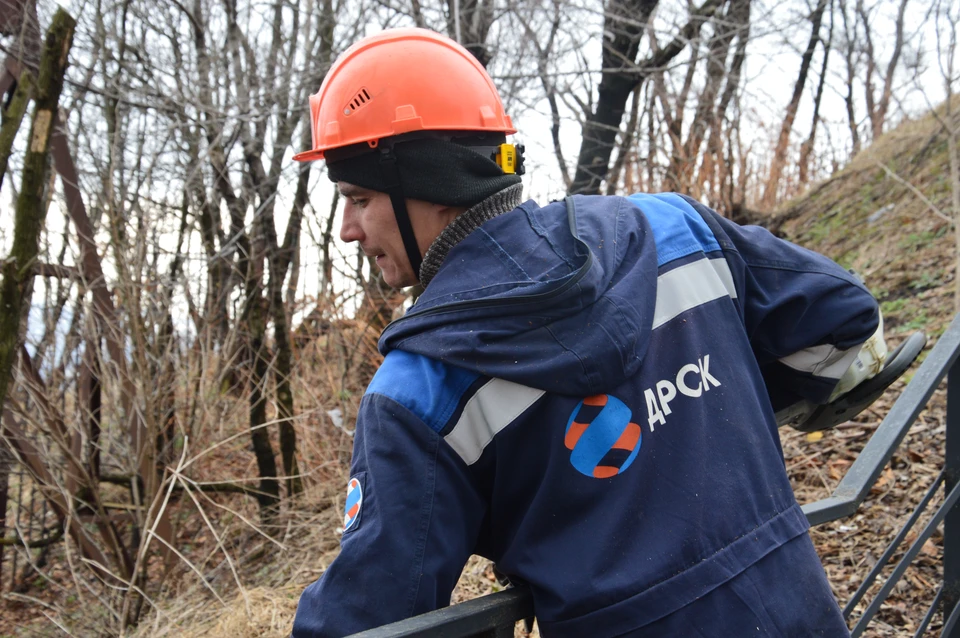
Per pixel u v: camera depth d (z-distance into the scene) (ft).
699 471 3.22
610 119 22.81
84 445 14.40
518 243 3.35
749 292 3.94
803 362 4.11
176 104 16.03
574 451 3.11
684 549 3.06
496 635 3.13
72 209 13.69
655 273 3.46
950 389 5.90
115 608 13.50
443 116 3.54
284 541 14.44
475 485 3.23
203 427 15.19
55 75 10.97
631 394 3.22
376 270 17.74
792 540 3.36
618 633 2.96
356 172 3.58
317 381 17.78
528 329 3.06
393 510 2.97
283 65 18.60
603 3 20.34
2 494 15.35
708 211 3.99
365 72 3.62
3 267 10.88
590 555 3.04
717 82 23.62
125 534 17.37
